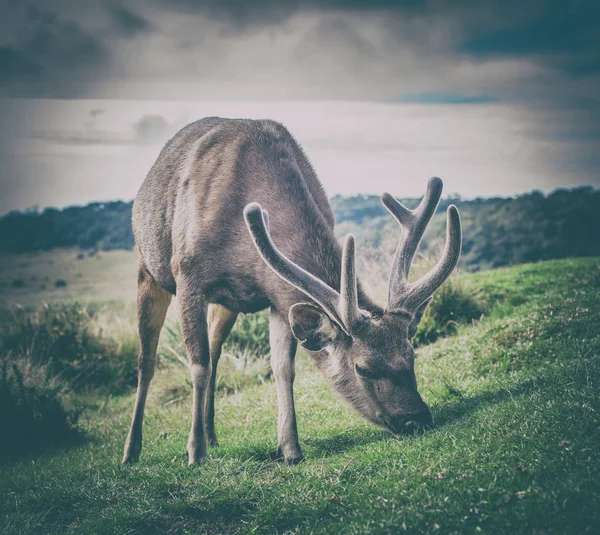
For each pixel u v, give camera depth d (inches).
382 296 343.0
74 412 283.0
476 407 180.2
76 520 166.7
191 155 208.5
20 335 400.2
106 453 233.3
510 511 118.0
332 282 177.6
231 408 263.4
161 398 329.4
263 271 185.8
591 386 162.2
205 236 191.6
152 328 225.5
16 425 269.7
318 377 268.4
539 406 157.2
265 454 191.0
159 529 154.0
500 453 140.8
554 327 230.8
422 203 178.4
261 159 196.5
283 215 187.9
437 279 164.4
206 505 157.8
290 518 142.6
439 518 121.8
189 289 195.3
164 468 184.9
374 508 133.2
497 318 282.7
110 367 386.9
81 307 439.2
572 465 128.0
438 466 143.1
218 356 223.9
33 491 186.1
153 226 217.5
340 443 189.5
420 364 244.7
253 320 364.5
